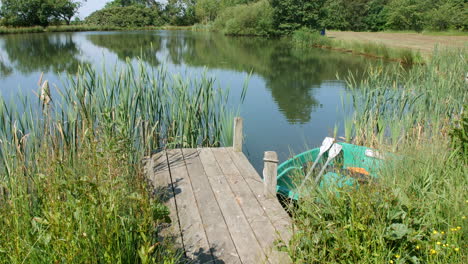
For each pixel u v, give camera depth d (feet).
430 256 7.53
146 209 8.03
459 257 7.68
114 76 17.02
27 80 38.65
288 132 23.84
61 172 10.05
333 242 8.24
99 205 7.28
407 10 122.21
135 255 7.36
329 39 85.92
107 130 12.06
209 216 10.73
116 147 10.43
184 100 18.85
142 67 17.93
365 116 19.71
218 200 11.69
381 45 64.03
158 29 180.45
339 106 30.12
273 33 116.98
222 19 150.30
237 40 104.94
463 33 101.45
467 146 12.71
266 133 23.65
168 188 12.53
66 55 61.82
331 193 9.32
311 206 9.64
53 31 143.95
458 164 11.89
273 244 8.61
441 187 11.00
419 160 11.94
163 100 19.07
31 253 6.76
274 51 74.74
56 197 8.20
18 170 11.21
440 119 17.54
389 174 11.27
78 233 6.72
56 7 149.48
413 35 102.37
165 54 63.46
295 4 110.73
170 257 8.05
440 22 109.19
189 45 85.76
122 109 15.48
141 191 9.04
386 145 16.10
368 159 14.64
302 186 11.09
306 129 24.39
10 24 137.90
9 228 7.65
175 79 19.33
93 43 88.58
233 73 45.57
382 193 8.91
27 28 134.31
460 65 22.34
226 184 12.84
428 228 8.80
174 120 18.66
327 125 25.18
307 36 87.92
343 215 8.50
